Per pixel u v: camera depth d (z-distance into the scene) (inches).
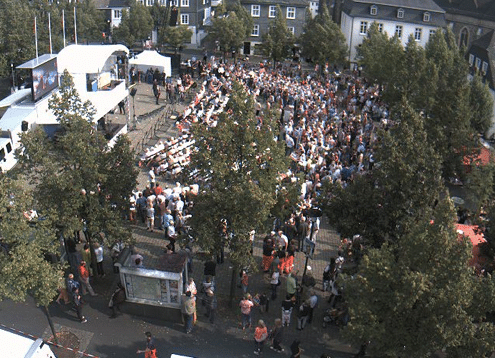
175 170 1326.3
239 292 932.6
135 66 2222.0
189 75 2228.1
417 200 770.2
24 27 2239.2
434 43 2076.8
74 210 829.8
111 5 3560.5
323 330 852.6
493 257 894.4
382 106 2038.6
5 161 1323.8
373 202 793.6
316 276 1002.1
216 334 827.4
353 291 682.2
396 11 3299.7
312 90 2127.2
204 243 786.2
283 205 903.7
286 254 973.2
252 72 2234.3
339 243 1135.0
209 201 798.5
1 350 595.2
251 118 827.4
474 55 2893.7
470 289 633.6
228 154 826.8
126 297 847.7
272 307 902.4
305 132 1523.1
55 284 724.7
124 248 901.8
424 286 608.7
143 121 1748.3
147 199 1082.1
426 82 1542.8
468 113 1338.6
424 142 790.5
